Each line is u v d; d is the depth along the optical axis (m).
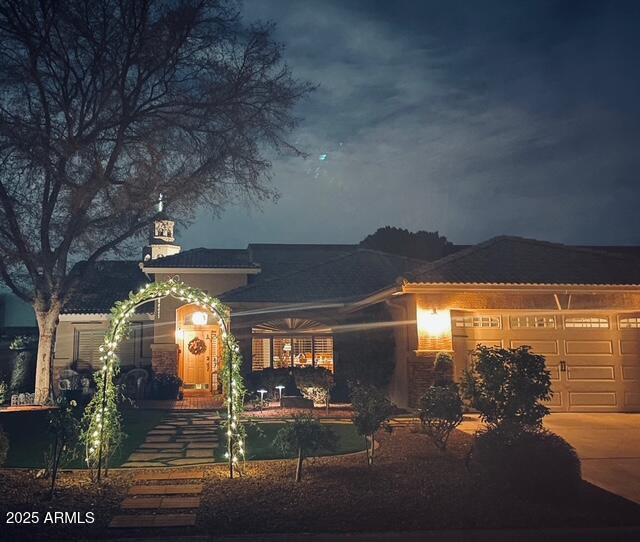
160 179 19.05
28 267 18.84
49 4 16.69
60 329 24.97
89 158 17.80
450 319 15.27
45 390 19.00
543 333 15.75
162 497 7.67
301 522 6.76
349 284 21.84
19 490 7.90
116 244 19.41
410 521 6.81
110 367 9.12
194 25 17.89
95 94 17.89
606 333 15.87
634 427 13.18
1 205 17.73
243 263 23.94
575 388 15.56
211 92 18.92
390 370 17.88
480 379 9.64
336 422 13.96
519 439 8.02
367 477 8.51
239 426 9.25
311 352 20.75
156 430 13.14
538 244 17.19
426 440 11.27
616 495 7.91
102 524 6.71
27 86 17.44
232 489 7.96
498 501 7.51
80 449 10.34
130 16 17.25
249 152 19.41
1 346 26.12
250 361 20.41
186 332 22.91
